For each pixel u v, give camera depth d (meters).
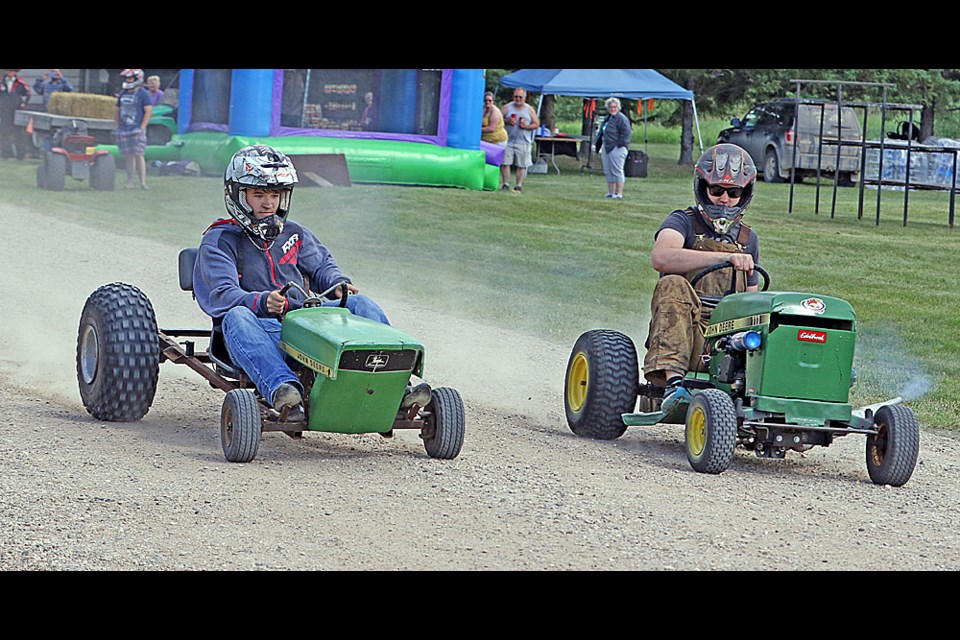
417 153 49.03
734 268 14.48
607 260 33.41
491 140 52.12
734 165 14.65
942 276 31.70
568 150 64.31
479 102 50.69
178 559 9.83
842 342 13.39
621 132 49.06
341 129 50.31
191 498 11.45
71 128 45.84
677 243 14.80
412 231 37.50
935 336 23.88
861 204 44.53
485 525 11.11
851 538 11.34
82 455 12.85
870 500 12.80
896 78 67.50
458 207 43.81
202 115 52.53
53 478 11.88
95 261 28.72
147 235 33.91
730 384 13.88
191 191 45.44
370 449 13.98
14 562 9.62
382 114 50.59
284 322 13.39
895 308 26.78
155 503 11.25
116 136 45.62
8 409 14.96
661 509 11.91
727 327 13.93
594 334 15.45
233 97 48.41
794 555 10.70
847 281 30.41
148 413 15.22
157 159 51.94
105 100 54.94
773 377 13.34
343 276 14.53
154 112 55.69
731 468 14.01
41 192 43.47
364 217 40.09
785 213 45.78
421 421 13.54
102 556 9.82
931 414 17.64
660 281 14.70
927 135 69.69
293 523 10.88
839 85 44.16
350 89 50.19
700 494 12.60
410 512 11.40
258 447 13.07
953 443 15.98
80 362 14.89
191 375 17.86
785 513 12.05
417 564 9.98
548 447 14.59
